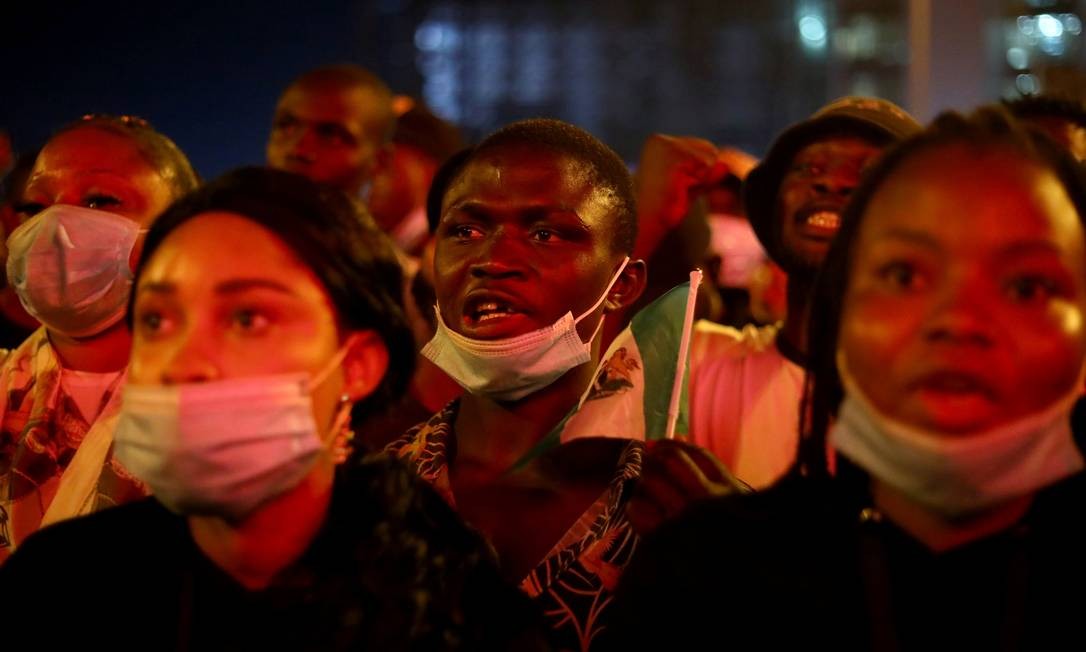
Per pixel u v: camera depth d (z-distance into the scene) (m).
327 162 4.83
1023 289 1.56
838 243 1.72
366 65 11.16
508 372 2.38
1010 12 6.45
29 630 1.74
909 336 1.56
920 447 1.52
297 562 1.76
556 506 2.32
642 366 2.43
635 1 10.91
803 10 10.66
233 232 1.71
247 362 1.68
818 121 3.22
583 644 2.20
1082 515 1.64
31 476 2.55
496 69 11.12
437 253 2.49
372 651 1.72
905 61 8.27
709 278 4.50
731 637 1.66
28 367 2.64
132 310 1.81
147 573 1.78
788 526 1.69
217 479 1.67
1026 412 1.53
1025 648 1.58
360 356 1.82
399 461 1.88
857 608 1.62
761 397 3.10
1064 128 3.29
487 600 1.85
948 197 1.58
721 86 10.84
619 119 11.01
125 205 2.63
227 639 1.72
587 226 2.44
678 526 1.75
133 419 1.68
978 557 1.61
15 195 3.91
